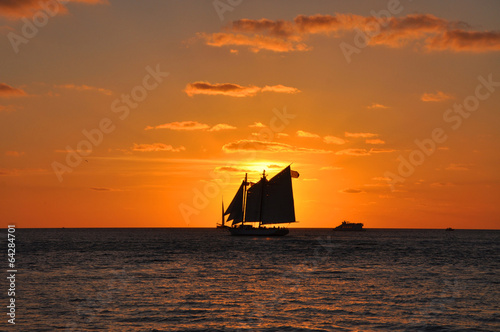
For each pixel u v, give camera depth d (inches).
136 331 1578.5
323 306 1955.0
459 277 2864.2
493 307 1947.6
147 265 3575.3
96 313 1809.8
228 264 3659.0
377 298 2128.4
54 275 2903.5
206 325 1649.9
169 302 2016.5
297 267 3427.7
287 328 1616.6
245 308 1909.4
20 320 1704.0
